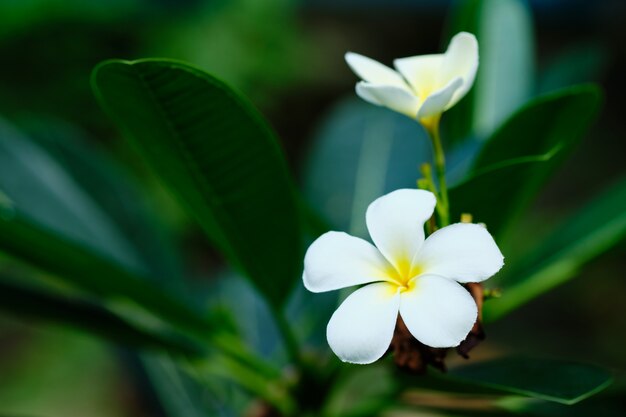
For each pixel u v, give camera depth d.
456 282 0.60
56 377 2.53
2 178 0.85
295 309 0.94
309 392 0.79
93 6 3.22
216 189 0.71
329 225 0.79
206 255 3.32
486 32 1.01
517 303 0.80
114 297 0.79
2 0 3.10
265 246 0.74
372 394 0.80
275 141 0.70
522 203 0.76
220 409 0.90
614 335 2.82
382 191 0.95
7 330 2.76
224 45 3.48
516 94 0.98
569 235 0.82
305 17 4.51
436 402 0.78
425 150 0.97
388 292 0.61
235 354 0.80
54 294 0.81
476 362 0.73
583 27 4.38
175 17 3.46
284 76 3.72
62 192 0.87
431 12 4.63
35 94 3.18
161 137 0.69
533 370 0.70
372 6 4.63
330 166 0.99
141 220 0.90
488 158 0.74
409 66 0.69
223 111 0.68
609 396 0.73
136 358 0.91
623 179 0.82
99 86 0.67
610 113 3.97
